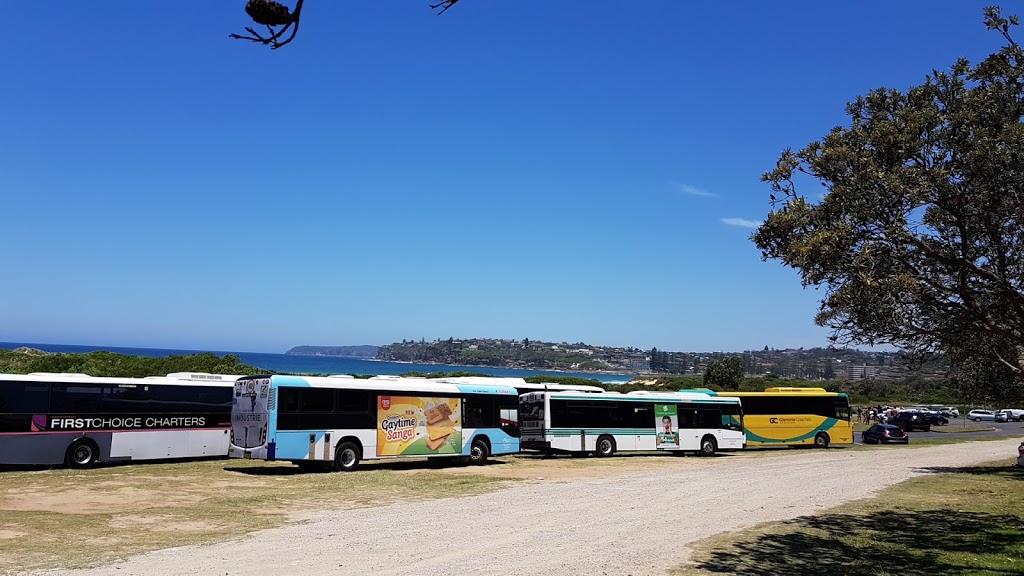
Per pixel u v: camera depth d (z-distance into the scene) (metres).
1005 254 10.08
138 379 23.92
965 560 11.27
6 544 11.09
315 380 23.22
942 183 9.43
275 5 4.43
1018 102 9.73
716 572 10.23
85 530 12.44
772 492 20.16
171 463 24.77
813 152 10.28
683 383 75.12
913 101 10.38
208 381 25.44
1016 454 37.62
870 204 9.44
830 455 35.84
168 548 11.02
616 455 34.28
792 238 9.91
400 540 12.02
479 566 10.15
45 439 21.70
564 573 9.84
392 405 24.88
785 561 11.11
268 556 10.53
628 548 11.79
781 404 40.75
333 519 14.17
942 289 10.14
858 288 9.73
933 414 76.75
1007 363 10.97
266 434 21.97
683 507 16.88
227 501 16.36
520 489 19.77
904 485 22.33
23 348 47.16
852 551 12.02
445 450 26.06
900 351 11.30
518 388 33.56
